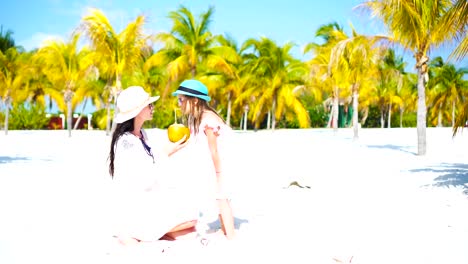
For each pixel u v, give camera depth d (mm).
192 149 4707
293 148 19938
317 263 3900
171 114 49375
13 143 23391
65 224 5270
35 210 6039
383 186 8422
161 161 4668
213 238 4656
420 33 15188
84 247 4375
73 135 35344
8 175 9891
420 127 16016
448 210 6098
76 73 34406
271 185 8523
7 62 35719
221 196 4598
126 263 3910
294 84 40406
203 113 4656
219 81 39812
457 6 7691
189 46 32562
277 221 5473
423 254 4141
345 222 5426
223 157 4633
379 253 4172
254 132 43125
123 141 4465
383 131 39812
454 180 8969
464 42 7500
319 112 60906
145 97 4562
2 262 3938
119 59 28766
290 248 4332
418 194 7461
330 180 9305
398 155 16047
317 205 6531
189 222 4641
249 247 4363
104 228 5074
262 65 39656
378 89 54562
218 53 34094
